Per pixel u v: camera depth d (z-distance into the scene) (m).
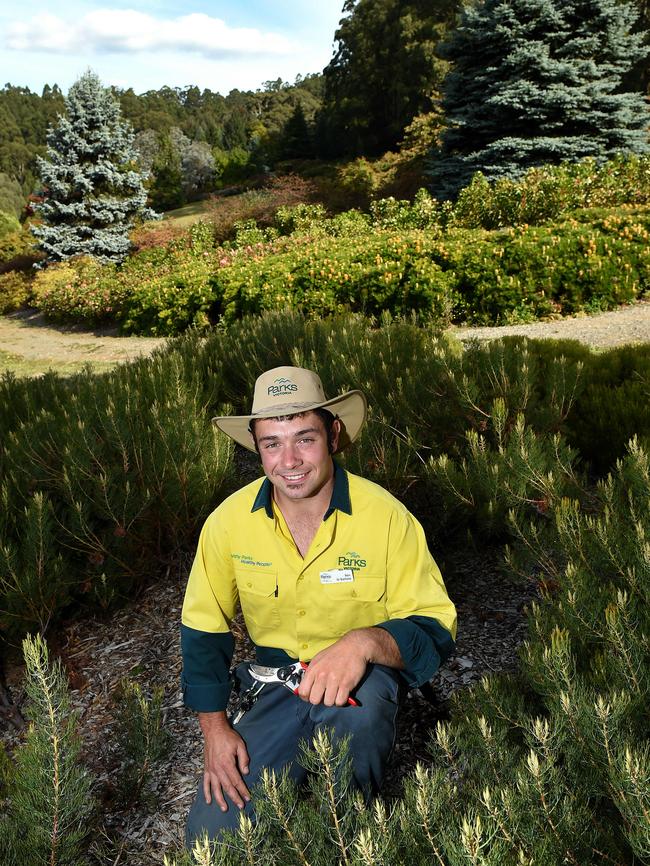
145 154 87.00
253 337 6.57
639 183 14.21
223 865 1.19
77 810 1.71
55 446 3.79
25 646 1.69
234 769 1.76
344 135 52.88
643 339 8.11
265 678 1.90
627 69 20.64
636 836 1.18
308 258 12.59
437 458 3.79
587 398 4.71
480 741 1.48
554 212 14.23
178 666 3.02
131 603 3.64
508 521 2.84
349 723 1.67
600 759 1.34
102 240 29.14
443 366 3.98
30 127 124.06
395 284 10.90
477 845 1.07
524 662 1.84
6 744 2.67
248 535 1.82
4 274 30.05
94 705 2.84
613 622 1.66
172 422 3.78
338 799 1.29
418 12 45.06
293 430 1.72
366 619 1.83
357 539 1.77
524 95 19.55
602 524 2.23
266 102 125.50
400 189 27.64
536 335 9.13
